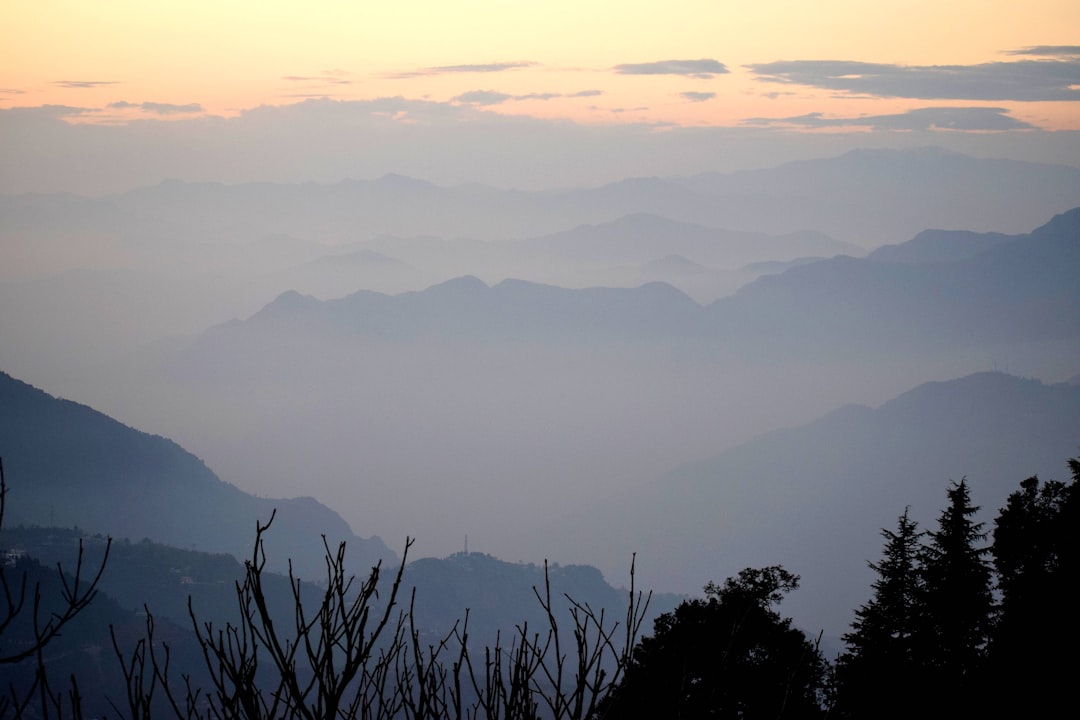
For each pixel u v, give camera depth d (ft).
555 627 15.92
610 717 15.29
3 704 12.37
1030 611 68.80
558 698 15.33
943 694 68.44
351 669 14.71
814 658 51.06
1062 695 61.77
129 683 13.17
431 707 14.99
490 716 15.16
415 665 15.31
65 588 13.21
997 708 64.23
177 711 13.39
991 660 69.72
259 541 15.16
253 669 14.16
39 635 12.82
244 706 13.76
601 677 15.48
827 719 27.61
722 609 65.05
